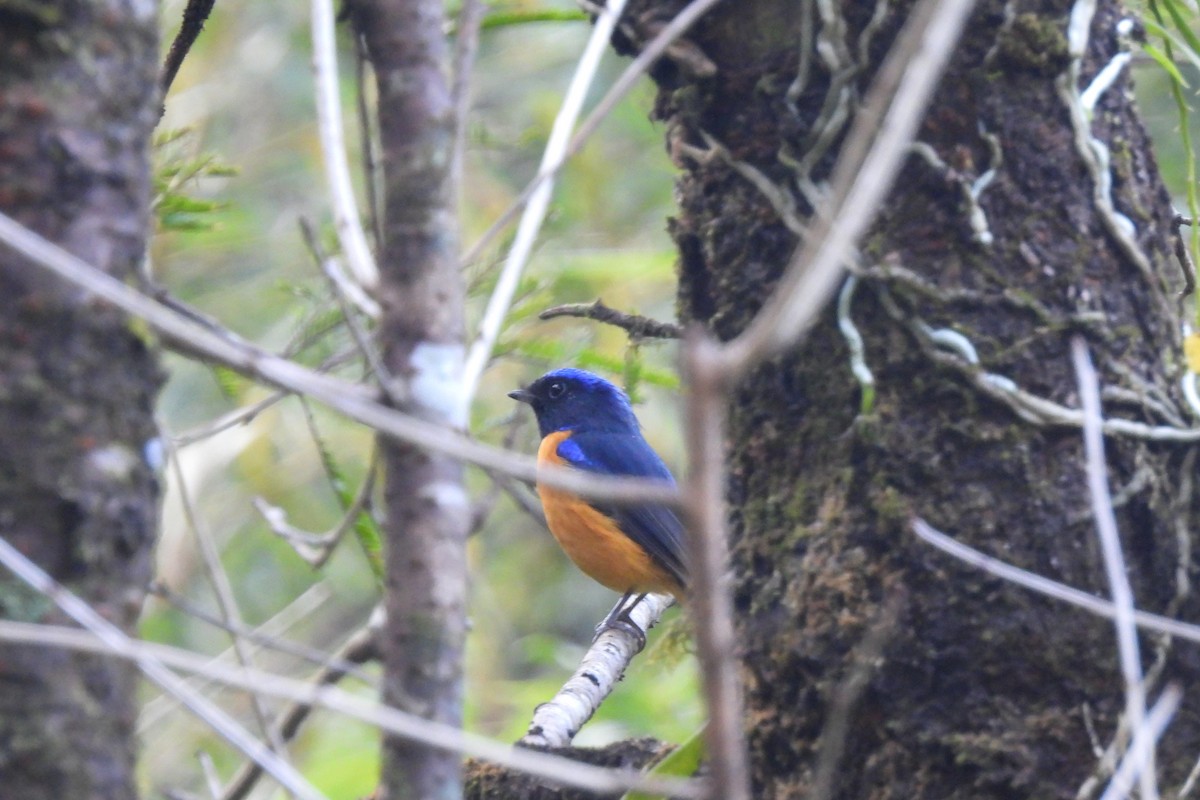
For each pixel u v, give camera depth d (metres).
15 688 3.57
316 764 12.31
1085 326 4.88
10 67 3.73
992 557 4.77
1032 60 4.94
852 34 5.02
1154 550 4.85
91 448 3.72
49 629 3.42
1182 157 13.69
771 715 5.15
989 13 4.97
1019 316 4.90
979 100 4.95
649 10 5.48
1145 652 4.77
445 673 3.76
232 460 14.19
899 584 4.83
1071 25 4.98
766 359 5.19
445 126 4.04
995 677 4.75
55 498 3.65
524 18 6.14
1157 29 6.03
